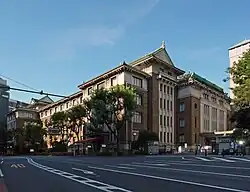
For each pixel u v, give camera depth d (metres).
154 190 10.84
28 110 106.06
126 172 18.92
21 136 90.00
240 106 24.20
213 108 84.62
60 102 92.38
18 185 13.09
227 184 12.41
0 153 97.44
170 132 72.31
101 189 11.25
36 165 28.77
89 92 74.62
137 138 61.72
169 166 23.86
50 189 11.59
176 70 75.19
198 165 24.28
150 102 68.00
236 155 43.88
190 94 74.44
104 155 54.38
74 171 20.47
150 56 68.38
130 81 64.75
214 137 72.81
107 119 55.03
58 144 80.19
